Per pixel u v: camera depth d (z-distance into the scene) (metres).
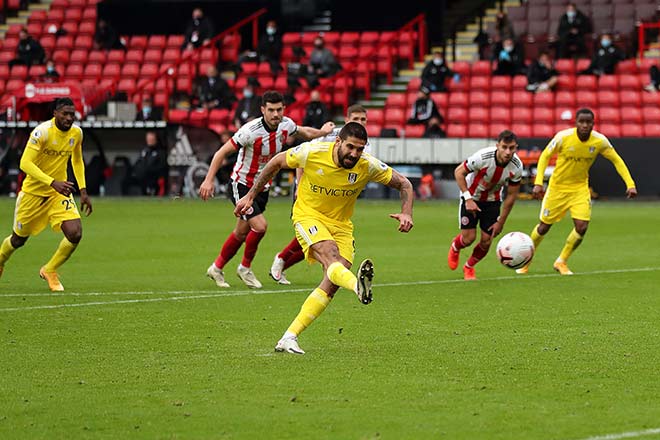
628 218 56.75
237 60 83.88
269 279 33.69
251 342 22.52
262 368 19.88
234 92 81.50
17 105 75.06
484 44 81.69
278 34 83.69
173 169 73.06
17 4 94.56
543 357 20.91
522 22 83.81
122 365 20.14
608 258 39.53
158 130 72.94
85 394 17.91
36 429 15.84
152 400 17.50
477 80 78.06
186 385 18.53
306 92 80.44
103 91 77.75
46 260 38.44
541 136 73.31
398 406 17.09
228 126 77.12
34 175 29.30
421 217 57.50
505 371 19.64
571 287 31.45
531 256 33.03
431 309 27.19
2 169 74.31
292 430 15.75
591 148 34.25
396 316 26.03
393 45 84.50
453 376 19.22
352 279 20.58
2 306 27.41
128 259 39.06
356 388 18.30
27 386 18.47
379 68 82.19
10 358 20.80
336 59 81.12
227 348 21.84
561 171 34.91
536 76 76.44
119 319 25.44
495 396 17.75
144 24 90.38
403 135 73.19
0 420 16.31
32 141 29.56
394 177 22.11
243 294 29.86
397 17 87.00
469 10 89.56
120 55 86.88
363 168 21.73
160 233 48.78
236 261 38.69
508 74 78.25
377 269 36.06
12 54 88.25
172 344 22.27
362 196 72.25
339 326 24.59
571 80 76.81
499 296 29.59
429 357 20.91
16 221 30.44
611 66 77.25
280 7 88.75
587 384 18.62
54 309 26.92
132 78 85.44
